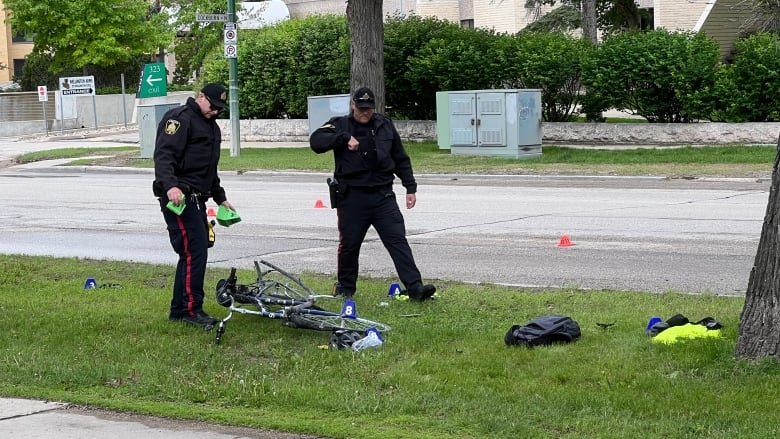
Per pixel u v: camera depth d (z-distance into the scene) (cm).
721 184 2341
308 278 1206
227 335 909
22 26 5831
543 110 3438
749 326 740
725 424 628
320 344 877
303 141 4009
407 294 1055
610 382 721
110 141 4531
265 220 1864
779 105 2966
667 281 1169
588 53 3278
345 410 687
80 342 895
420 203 2089
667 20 4547
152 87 4484
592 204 1988
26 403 727
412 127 3659
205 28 5950
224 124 4228
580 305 998
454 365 782
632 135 3183
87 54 5794
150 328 938
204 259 949
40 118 5562
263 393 721
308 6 6425
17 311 1020
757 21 3759
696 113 3094
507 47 3406
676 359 761
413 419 662
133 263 1351
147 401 722
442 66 3475
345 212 1045
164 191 922
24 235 1738
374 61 3161
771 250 726
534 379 739
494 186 2461
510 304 1016
